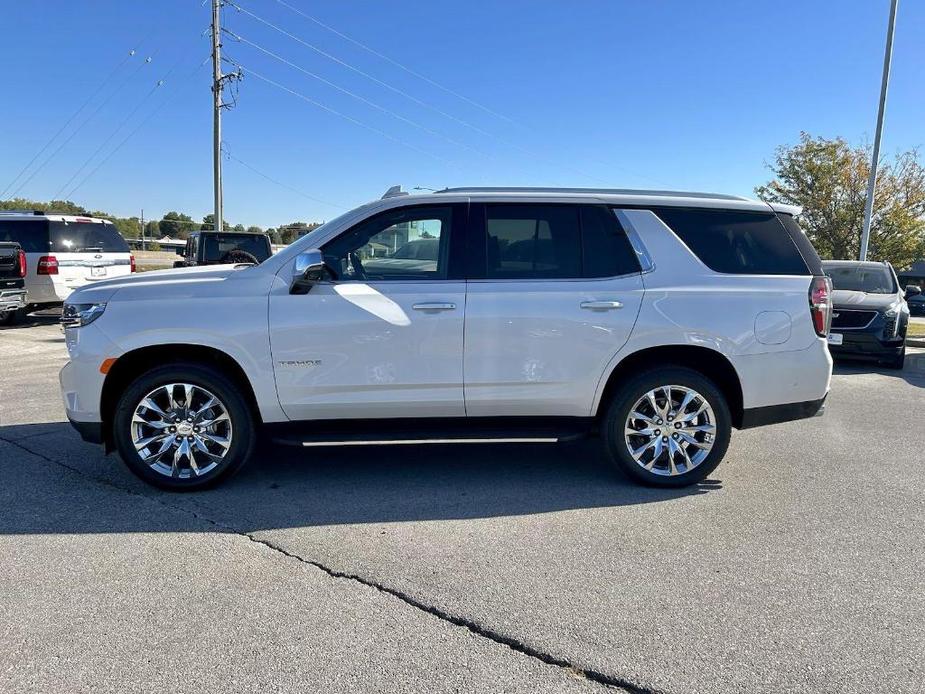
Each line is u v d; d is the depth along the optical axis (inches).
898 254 932.6
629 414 178.4
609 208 180.1
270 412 172.1
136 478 184.5
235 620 115.0
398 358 170.7
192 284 171.2
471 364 172.1
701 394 177.2
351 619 115.5
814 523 159.3
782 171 989.8
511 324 171.6
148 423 171.5
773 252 183.2
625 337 173.9
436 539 148.4
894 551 144.3
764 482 188.5
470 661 104.1
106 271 561.6
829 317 183.2
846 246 937.5
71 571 131.9
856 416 272.8
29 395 288.7
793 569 135.5
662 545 146.3
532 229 177.8
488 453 212.8
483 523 157.5
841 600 123.4
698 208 183.2
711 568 135.6
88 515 159.5
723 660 104.7
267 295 169.5
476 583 128.6
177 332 167.0
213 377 170.4
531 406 176.4
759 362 177.8
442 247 175.6
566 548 144.3
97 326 167.5
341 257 174.2
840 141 950.4
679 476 180.7
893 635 112.0
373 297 169.9
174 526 153.8
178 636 110.0
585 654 106.0
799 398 182.2
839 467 202.8
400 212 175.8
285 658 104.4
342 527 154.4
